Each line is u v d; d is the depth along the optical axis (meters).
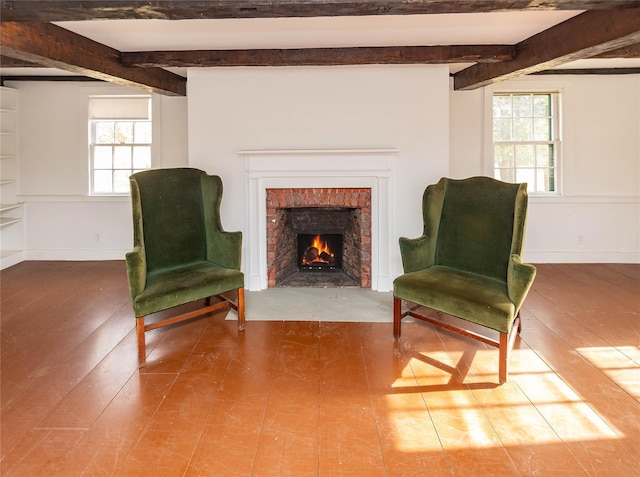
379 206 4.35
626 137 5.35
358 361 2.89
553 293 4.31
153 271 3.42
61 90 5.53
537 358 2.91
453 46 3.75
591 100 5.33
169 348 3.09
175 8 2.22
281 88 4.37
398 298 3.19
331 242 5.00
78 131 5.59
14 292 4.40
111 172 5.76
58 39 3.14
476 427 2.17
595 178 5.42
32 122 5.57
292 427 2.17
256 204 4.39
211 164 4.44
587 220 5.48
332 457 1.95
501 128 5.50
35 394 2.48
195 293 3.11
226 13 2.30
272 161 4.33
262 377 2.68
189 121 4.41
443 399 2.43
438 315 3.75
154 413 2.29
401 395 2.47
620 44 2.82
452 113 5.32
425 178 4.39
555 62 3.38
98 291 4.44
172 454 1.97
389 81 4.33
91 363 2.86
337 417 2.26
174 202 3.60
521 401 2.40
